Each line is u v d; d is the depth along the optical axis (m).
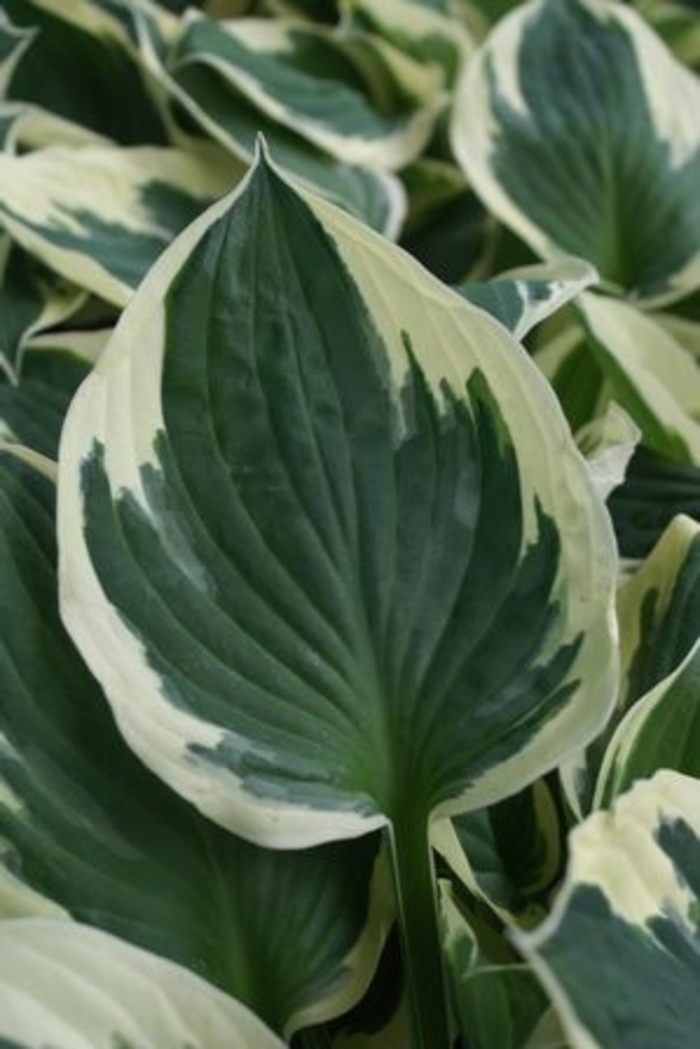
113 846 0.69
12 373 0.86
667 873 0.64
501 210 0.94
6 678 0.68
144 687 0.66
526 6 0.98
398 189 0.97
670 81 0.99
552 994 0.58
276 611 0.68
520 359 0.67
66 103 1.03
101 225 0.91
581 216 0.95
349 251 0.68
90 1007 0.65
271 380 0.68
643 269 0.96
